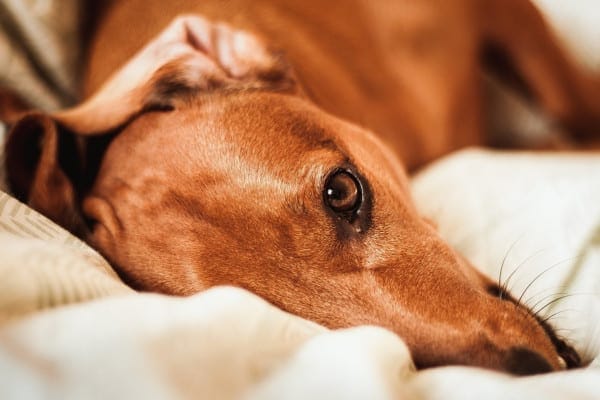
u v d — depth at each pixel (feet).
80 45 1.68
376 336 0.94
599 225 1.24
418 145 1.81
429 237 1.21
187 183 1.17
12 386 0.81
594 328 1.11
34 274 0.93
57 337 0.84
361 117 1.65
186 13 1.52
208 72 1.28
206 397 0.84
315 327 1.01
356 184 1.18
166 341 0.86
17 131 1.25
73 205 1.23
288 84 1.34
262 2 1.63
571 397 0.86
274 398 0.84
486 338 1.10
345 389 0.84
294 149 1.19
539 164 1.45
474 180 1.44
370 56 1.77
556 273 1.19
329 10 1.74
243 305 0.94
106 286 0.99
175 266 1.14
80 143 1.31
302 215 1.14
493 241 1.29
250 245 1.13
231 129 1.21
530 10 1.96
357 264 1.15
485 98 2.19
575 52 2.17
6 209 1.09
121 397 0.81
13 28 1.60
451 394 0.88
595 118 2.11
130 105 1.27
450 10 1.87
